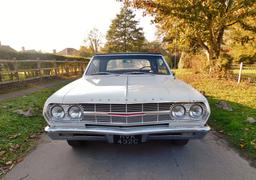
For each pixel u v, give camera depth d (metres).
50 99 3.40
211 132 5.05
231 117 5.84
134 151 4.02
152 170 3.39
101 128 3.32
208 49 16.95
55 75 16.86
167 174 3.28
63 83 13.98
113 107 3.27
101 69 4.99
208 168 3.45
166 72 4.91
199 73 19.19
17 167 3.54
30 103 7.56
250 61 26.00
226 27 15.00
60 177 3.23
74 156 3.88
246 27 14.70
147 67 5.03
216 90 10.25
